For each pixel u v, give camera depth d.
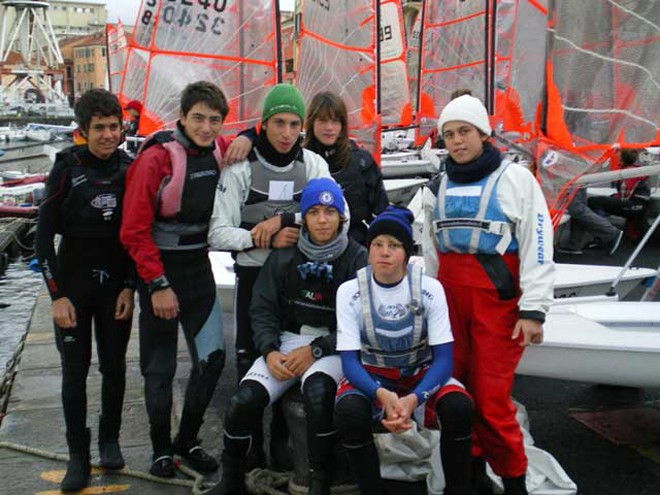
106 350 3.23
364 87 10.64
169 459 3.25
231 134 7.95
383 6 14.88
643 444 3.74
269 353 2.95
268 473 3.20
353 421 2.64
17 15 85.88
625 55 3.99
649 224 9.38
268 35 7.91
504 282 2.82
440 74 14.63
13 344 7.19
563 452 3.66
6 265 11.63
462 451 2.69
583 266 5.66
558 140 4.18
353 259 3.01
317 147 3.73
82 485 3.16
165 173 3.02
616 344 3.44
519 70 6.46
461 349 2.94
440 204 2.92
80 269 3.09
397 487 3.18
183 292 3.17
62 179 3.00
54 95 85.44
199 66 7.74
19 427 3.90
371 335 2.76
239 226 3.23
